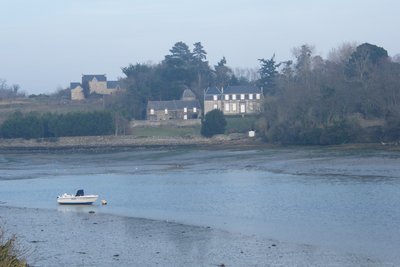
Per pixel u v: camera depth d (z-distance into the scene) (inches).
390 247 3043.8
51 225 4035.4
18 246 3139.8
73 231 3804.1
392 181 5039.4
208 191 5191.9
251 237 3427.7
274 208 4212.6
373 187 4773.6
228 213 4158.5
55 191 5743.1
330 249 3075.8
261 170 6545.3
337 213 3887.8
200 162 7819.9
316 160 7076.8
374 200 4222.4
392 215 3725.4
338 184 5068.9
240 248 3191.4
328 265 2802.7
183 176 6368.1
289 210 4106.8
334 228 3501.5
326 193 4655.5
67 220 4212.6
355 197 4382.4
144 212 4399.6
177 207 4512.8
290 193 4790.8
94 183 6181.1
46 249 3299.7
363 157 6993.1
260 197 4707.2
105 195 5315.0
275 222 3772.1
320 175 5748.0
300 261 2888.8
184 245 3309.5
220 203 4562.0
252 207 4308.6
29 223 4131.4
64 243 3449.8
